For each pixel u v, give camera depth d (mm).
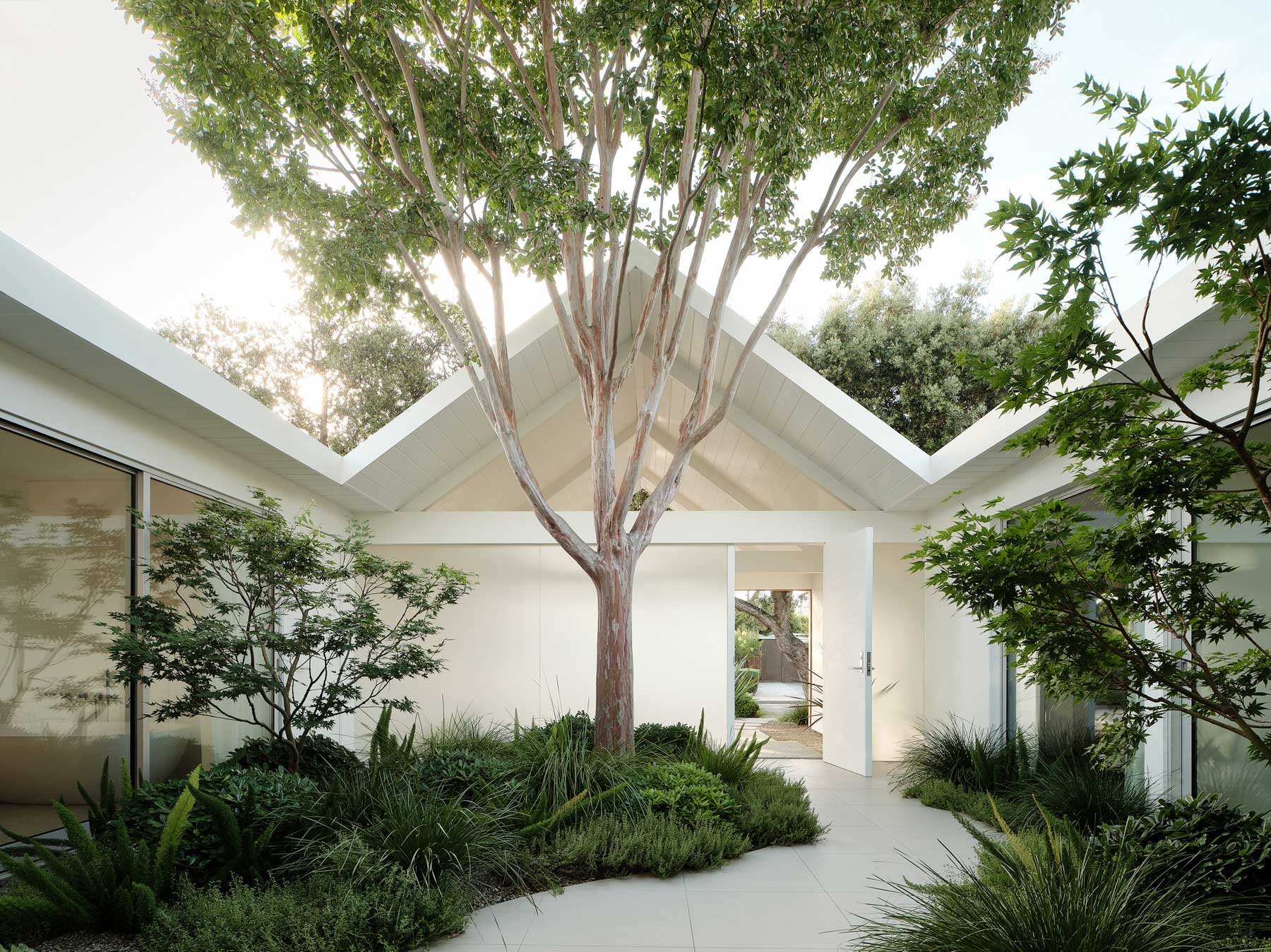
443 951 3652
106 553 5312
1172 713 4938
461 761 5547
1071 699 6484
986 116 6480
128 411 5465
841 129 6691
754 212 6988
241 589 5859
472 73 6781
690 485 12289
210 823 4172
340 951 3404
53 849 4230
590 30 4875
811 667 13469
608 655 6773
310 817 4359
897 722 10359
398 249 6656
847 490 9562
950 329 16234
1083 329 2432
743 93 4859
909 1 5598
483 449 9609
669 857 4820
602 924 4016
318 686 8781
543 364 8688
